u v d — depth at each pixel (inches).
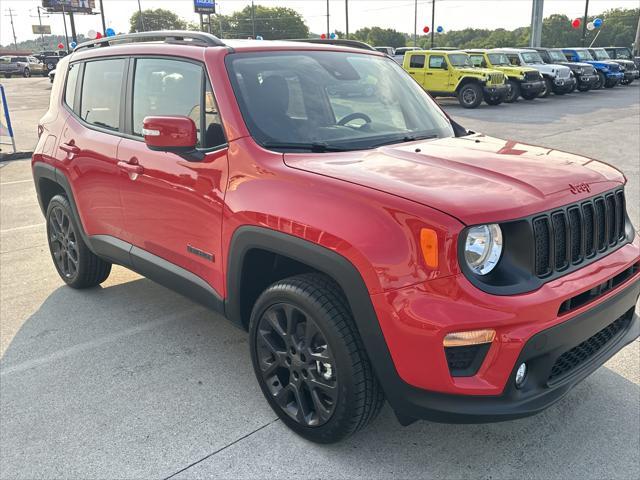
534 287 88.6
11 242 239.0
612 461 102.7
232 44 133.5
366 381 97.9
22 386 131.4
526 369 91.9
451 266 85.3
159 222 135.6
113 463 105.9
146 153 136.4
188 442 111.3
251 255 113.9
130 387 130.3
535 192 93.7
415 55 840.9
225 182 115.6
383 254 89.4
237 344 150.1
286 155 111.4
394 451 107.4
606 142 454.0
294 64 134.0
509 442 108.9
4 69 1918.1
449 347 87.1
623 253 106.0
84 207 164.4
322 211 97.1
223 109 119.6
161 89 137.0
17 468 105.0
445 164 105.7
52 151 175.0
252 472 102.9
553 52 1042.7
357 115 131.1
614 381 126.6
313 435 108.1
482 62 870.4
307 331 103.4
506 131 537.3
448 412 89.1
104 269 181.6
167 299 179.6
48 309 172.7
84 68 169.5
